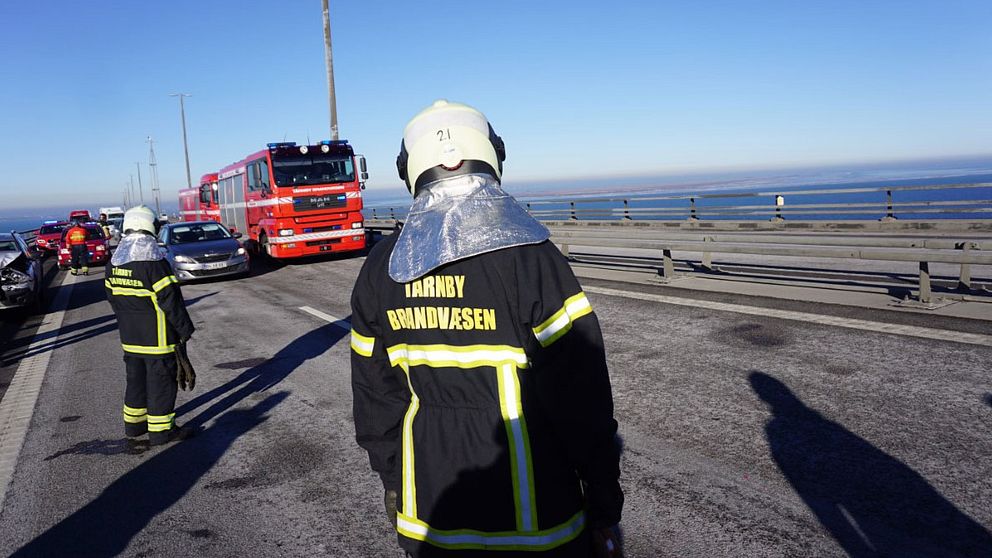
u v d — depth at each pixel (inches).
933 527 128.9
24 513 167.0
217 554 141.6
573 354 62.5
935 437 167.6
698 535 133.3
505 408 62.9
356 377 73.1
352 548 140.8
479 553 63.5
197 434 216.7
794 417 187.8
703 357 251.8
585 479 65.3
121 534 152.9
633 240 441.1
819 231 743.1
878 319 284.5
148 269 199.0
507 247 62.5
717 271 453.7
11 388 293.6
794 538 129.5
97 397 268.7
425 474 65.7
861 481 148.8
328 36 894.4
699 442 176.9
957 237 551.5
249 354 324.8
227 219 972.6
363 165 724.7
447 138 67.3
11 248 519.2
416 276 63.9
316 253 712.4
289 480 176.4
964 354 229.8
